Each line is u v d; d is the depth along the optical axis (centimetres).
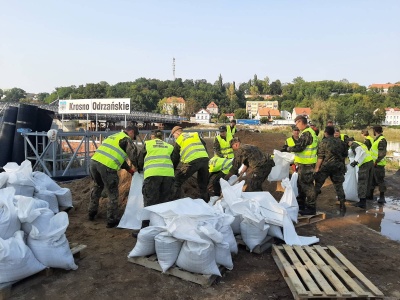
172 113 10888
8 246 352
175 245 403
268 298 370
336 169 717
